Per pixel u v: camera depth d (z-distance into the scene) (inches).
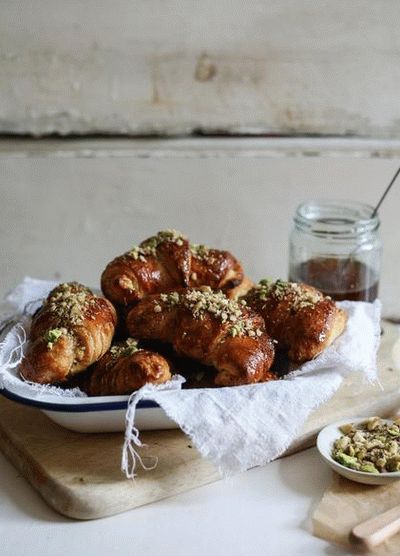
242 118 55.9
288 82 55.4
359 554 29.8
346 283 40.3
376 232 41.1
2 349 34.3
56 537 30.6
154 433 33.8
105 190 55.9
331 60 55.1
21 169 55.6
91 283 55.6
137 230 56.2
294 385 32.9
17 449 33.2
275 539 30.5
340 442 33.3
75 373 33.8
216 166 55.9
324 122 56.2
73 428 33.4
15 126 55.3
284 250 56.0
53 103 55.1
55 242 56.2
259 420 32.1
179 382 32.5
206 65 54.8
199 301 34.4
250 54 54.7
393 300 54.9
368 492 31.9
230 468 31.9
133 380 32.2
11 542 30.4
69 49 54.0
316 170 56.0
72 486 31.3
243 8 53.7
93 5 53.2
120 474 32.0
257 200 56.0
